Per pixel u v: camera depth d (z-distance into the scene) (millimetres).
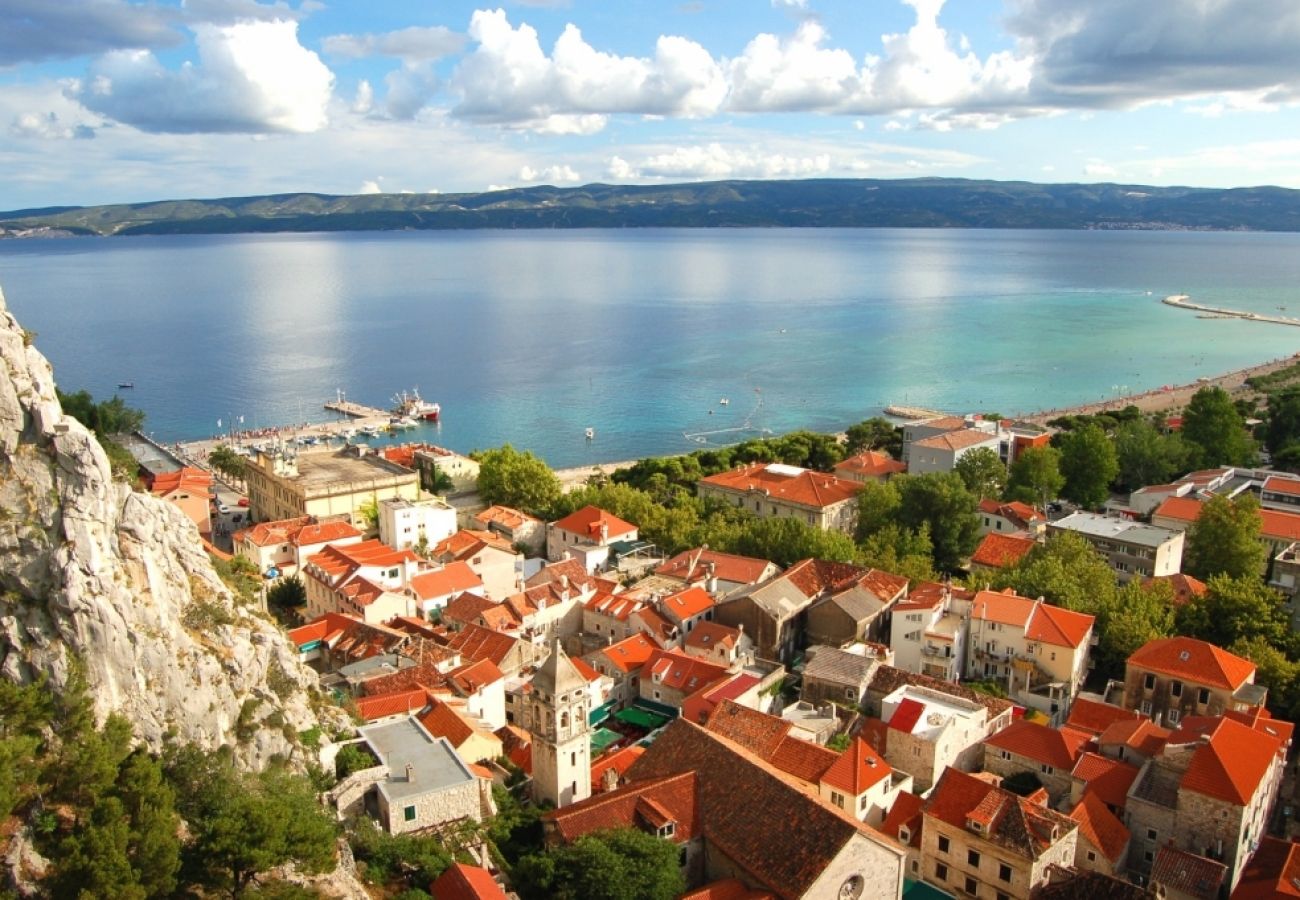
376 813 70938
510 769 89125
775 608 129625
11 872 51000
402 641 118562
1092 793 90875
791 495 196250
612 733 110625
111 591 61750
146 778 56250
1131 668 113938
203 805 59719
